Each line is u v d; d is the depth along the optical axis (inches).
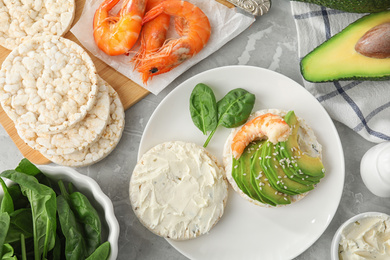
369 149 20.3
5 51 21.4
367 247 19.0
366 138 20.5
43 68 20.1
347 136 21.0
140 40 21.6
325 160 19.9
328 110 20.6
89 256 16.7
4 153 21.4
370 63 18.4
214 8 21.4
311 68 18.8
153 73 20.9
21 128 19.8
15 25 21.0
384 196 20.0
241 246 20.0
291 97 20.2
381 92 20.4
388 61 18.3
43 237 16.9
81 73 20.0
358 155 20.9
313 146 19.6
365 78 18.6
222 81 20.5
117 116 20.6
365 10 18.8
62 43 20.3
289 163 18.9
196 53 21.1
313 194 19.9
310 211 19.9
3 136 21.5
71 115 19.8
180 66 21.3
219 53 21.6
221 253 20.0
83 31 21.4
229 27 21.4
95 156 20.4
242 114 19.9
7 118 20.9
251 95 20.0
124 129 21.3
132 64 21.3
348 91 20.5
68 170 18.2
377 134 20.3
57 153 20.0
